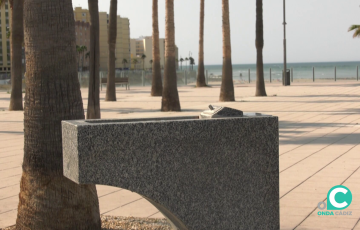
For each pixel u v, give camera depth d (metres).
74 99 4.34
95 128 3.26
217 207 3.66
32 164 4.27
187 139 3.54
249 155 3.74
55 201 4.21
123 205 5.71
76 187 4.27
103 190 6.46
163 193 3.49
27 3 4.23
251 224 3.77
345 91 27.27
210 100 22.78
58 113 4.23
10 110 19.09
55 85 4.23
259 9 23.75
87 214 4.36
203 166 3.60
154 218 5.12
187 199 3.56
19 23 18.83
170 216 3.69
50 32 4.21
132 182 3.38
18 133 12.45
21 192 4.41
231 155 3.68
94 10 11.05
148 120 3.79
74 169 3.30
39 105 4.22
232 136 3.68
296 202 5.64
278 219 3.85
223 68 21.27
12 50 19.00
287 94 25.88
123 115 16.20
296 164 7.78
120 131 3.33
